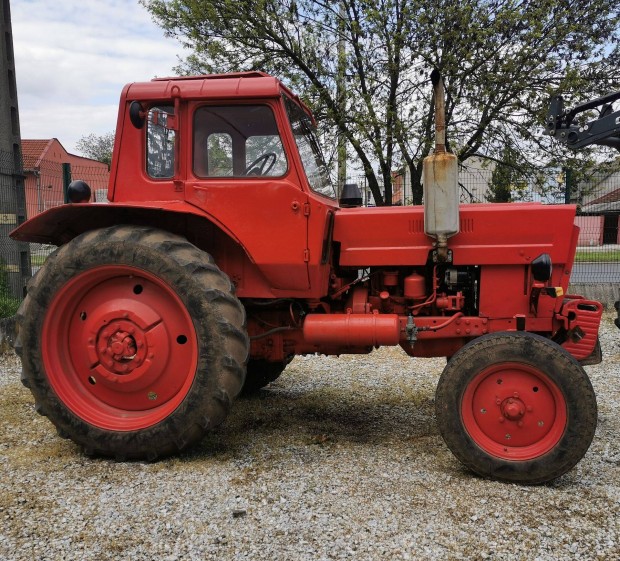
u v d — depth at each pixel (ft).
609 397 15.17
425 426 13.07
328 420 13.51
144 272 10.48
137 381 10.85
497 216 11.37
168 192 11.14
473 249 11.41
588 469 10.40
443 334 11.59
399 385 16.78
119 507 8.80
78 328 11.24
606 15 33.22
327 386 16.70
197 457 10.97
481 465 9.89
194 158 11.12
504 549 7.61
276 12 33.76
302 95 33.91
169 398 10.99
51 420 10.96
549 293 10.81
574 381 9.54
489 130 36.04
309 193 11.04
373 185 37.42
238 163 11.14
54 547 7.69
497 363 9.93
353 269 12.41
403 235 11.73
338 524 8.27
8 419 13.14
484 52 32.68
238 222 10.90
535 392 9.92
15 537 7.93
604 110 13.08
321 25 34.14
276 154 11.01
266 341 12.25
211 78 11.54
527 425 9.92
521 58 32.48
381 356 20.72
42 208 28.94
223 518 8.46
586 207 33.14
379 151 32.73
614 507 8.79
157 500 9.04
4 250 24.84
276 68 35.06
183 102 11.02
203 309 10.28
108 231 10.78
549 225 11.24
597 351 11.59
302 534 8.00
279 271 10.98
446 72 32.22
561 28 32.50
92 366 11.08
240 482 9.74
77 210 11.07
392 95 34.22
